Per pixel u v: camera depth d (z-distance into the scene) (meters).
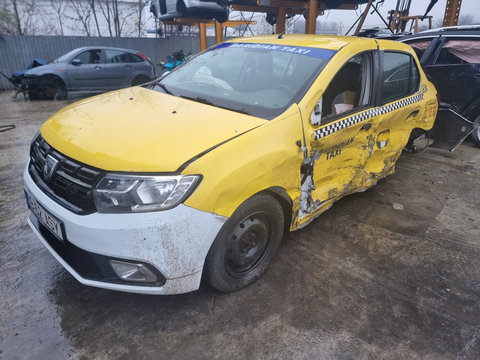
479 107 5.73
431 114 4.58
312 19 7.27
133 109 2.68
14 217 3.47
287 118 2.52
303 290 2.65
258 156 2.27
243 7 8.58
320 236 3.35
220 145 2.16
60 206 2.13
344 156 3.14
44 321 2.29
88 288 2.58
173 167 1.99
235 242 2.39
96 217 1.98
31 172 2.54
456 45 5.77
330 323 2.37
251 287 2.64
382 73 3.39
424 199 4.23
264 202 2.44
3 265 2.77
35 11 20.06
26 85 10.05
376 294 2.65
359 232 3.46
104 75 10.79
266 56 3.19
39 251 2.97
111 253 1.98
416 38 6.31
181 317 2.36
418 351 2.20
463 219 3.81
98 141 2.20
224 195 2.10
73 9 21.25
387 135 3.73
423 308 2.54
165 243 1.96
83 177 2.06
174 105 2.75
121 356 2.07
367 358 2.13
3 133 6.53
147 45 15.90
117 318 2.33
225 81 3.14
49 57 13.94
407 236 3.44
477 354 2.21
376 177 3.81
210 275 2.31
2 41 12.96
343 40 3.24
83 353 2.08
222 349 2.15
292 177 2.59
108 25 20.80
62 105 9.84
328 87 2.91
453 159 5.64
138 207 1.95
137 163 2.00
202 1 8.06
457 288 2.77
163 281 2.09
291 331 2.29
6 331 2.20
